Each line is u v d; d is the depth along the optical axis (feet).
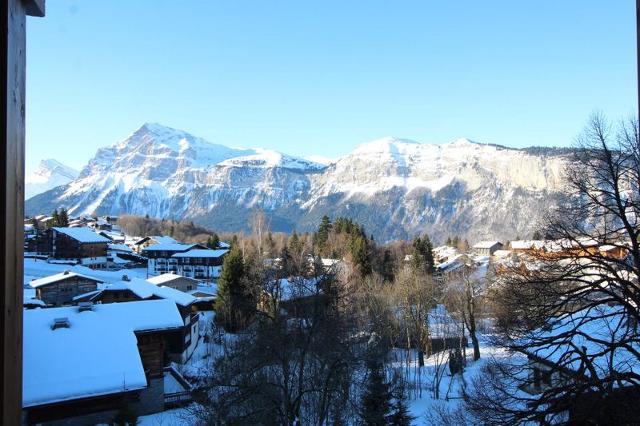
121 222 607.78
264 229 298.56
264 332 79.41
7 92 6.95
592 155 49.11
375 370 83.92
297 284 90.12
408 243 358.23
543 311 49.78
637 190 48.14
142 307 111.14
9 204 6.98
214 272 296.10
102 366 90.02
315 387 80.69
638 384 41.39
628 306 45.47
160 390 101.96
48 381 84.53
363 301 136.98
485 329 166.20
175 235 531.91
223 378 74.90
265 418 74.54
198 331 159.33
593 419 41.37
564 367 46.19
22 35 7.73
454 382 128.67
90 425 85.92
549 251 52.49
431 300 162.09
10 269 7.01
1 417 6.75
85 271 293.23
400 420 82.28
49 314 103.55
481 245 371.35
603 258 48.88
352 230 305.94
